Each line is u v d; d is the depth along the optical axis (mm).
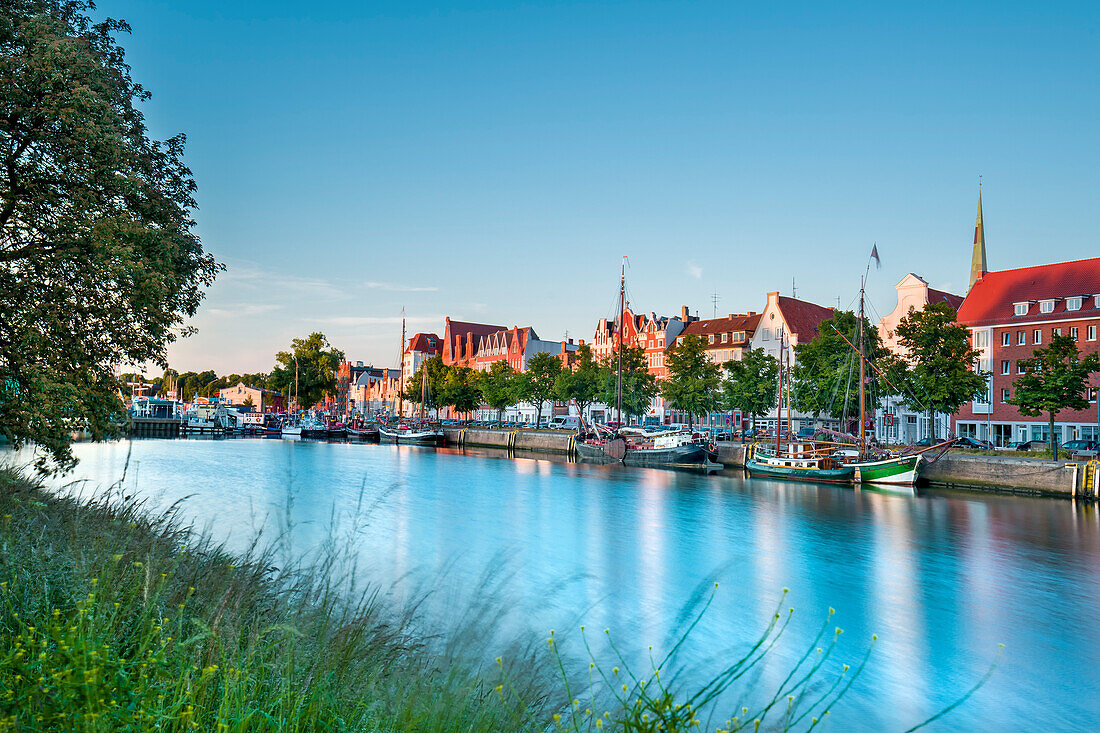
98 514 10523
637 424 101125
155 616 6020
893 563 26031
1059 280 71562
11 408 14148
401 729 5324
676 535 30906
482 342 160125
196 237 18953
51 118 15000
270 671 5828
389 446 100188
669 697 5336
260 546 20953
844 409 61875
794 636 17703
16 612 5742
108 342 17297
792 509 39156
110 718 4230
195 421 136250
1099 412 63125
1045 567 25625
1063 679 15320
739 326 104562
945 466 50375
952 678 15297
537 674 7328
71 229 15203
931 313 55750
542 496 43312
